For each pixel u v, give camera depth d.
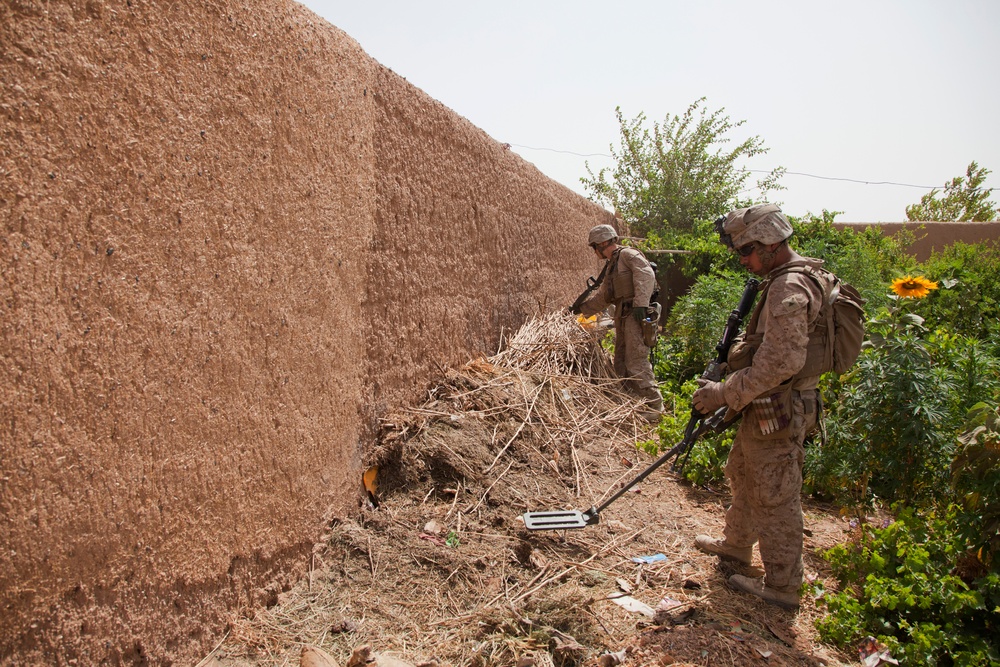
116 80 2.28
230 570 2.91
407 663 2.77
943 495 4.35
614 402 6.61
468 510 4.12
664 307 11.79
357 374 3.98
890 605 3.25
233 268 2.86
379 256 4.23
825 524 4.67
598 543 4.05
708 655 3.03
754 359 3.27
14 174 1.97
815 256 9.84
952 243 14.53
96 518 2.25
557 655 2.96
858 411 4.50
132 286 2.37
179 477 2.60
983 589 3.27
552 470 4.82
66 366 2.14
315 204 3.45
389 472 4.23
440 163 5.12
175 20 2.51
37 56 2.02
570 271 9.02
